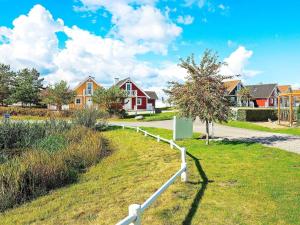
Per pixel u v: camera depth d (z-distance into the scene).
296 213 6.69
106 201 8.00
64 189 9.70
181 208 7.06
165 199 7.66
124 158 14.19
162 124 33.72
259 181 9.13
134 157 14.24
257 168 10.79
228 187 8.62
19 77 62.00
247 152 13.91
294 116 34.16
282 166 11.04
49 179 10.09
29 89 59.00
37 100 60.59
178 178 9.67
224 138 19.22
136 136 21.75
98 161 13.88
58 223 6.80
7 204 8.38
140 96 64.06
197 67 15.69
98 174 11.38
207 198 7.70
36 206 8.26
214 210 6.90
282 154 13.21
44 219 7.16
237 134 22.14
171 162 12.43
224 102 15.69
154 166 11.95
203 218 6.48
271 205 7.18
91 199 8.30
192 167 11.21
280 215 6.61
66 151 13.62
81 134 19.77
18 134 17.97
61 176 10.52
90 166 12.93
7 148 16.20
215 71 15.62
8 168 9.95
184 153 10.32
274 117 38.66
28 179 9.70
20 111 43.06
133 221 4.86
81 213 7.26
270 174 9.94
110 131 26.00
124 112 45.34
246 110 36.09
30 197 9.14
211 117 15.51
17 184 8.97
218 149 14.99
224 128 27.30
